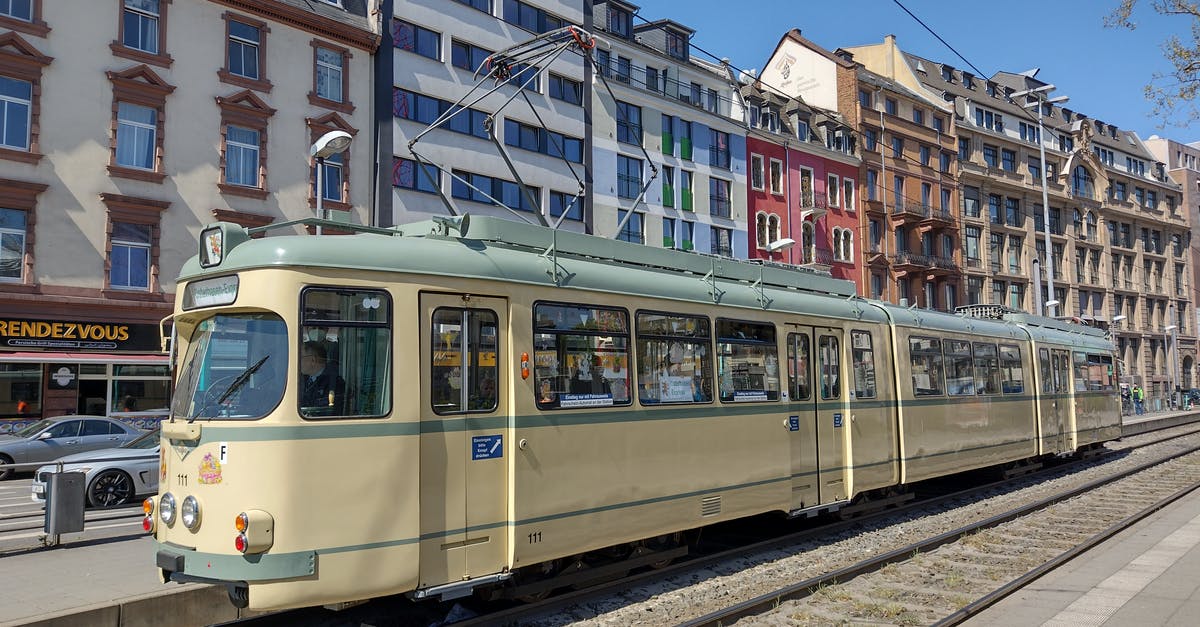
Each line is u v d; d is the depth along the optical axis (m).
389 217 28.56
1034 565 10.26
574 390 8.55
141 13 24.47
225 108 25.55
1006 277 59.62
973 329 16.98
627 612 8.52
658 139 39.66
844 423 12.70
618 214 37.25
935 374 15.27
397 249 7.44
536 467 8.06
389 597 8.84
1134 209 73.56
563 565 8.95
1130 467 20.75
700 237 41.31
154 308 24.12
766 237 44.84
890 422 13.77
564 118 35.19
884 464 13.47
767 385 11.23
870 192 51.44
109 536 11.29
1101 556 10.39
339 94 28.25
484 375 7.81
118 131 23.83
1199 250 80.81
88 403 23.78
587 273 8.93
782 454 11.33
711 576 10.11
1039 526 13.01
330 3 28.64
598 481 8.67
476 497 7.61
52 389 23.14
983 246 58.69
